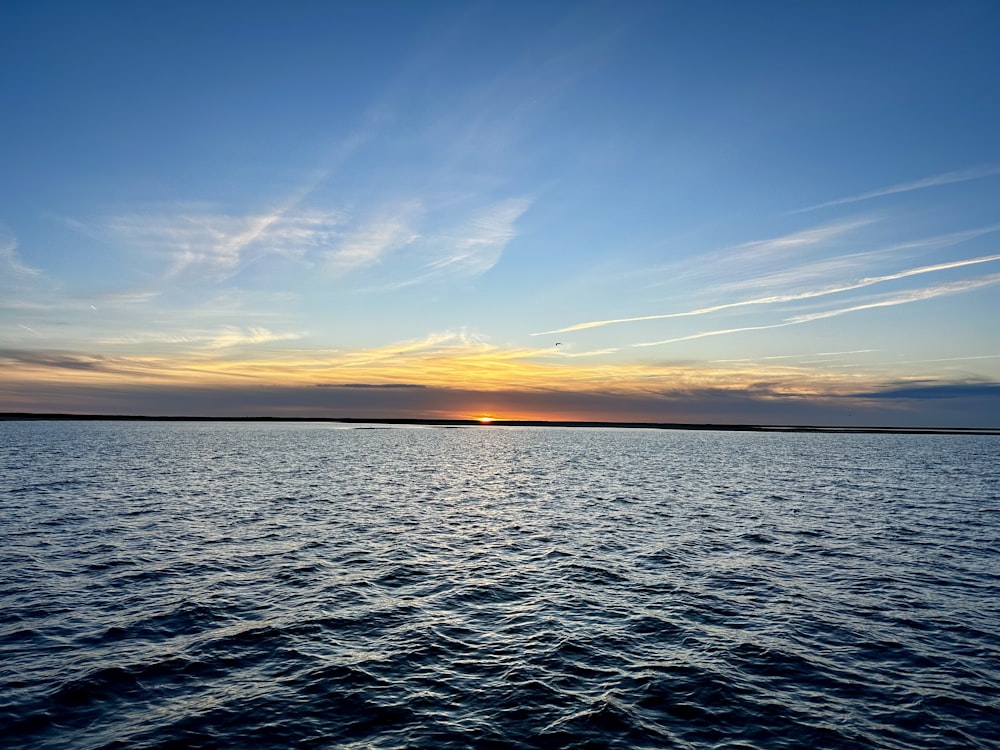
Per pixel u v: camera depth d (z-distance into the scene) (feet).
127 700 54.54
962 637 71.77
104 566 96.84
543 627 74.33
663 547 117.91
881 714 53.98
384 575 96.02
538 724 51.57
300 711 53.21
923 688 58.95
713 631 73.31
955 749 48.67
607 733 50.31
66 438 552.41
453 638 70.59
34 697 54.24
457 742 48.57
